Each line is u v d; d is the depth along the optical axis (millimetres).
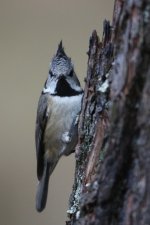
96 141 7551
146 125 6469
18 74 20078
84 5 20953
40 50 20547
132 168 6602
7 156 18156
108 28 7766
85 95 8227
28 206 16984
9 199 17188
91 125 8109
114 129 6703
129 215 6562
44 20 21141
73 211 8242
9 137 18594
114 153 6695
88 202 6875
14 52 20547
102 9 20688
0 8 21578
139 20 6602
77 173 8352
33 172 17797
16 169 17859
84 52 19859
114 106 6734
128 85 6629
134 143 6598
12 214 16891
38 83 19906
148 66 6551
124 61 6707
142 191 6461
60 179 16672
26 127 18812
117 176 6680
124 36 6766
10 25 21297
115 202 6703
